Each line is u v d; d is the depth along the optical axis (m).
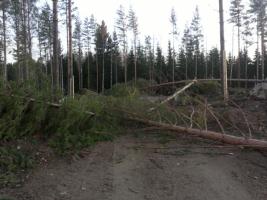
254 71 58.97
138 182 6.88
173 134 10.39
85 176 7.09
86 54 64.12
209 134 9.23
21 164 7.30
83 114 9.30
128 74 61.81
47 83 9.40
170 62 56.41
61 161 7.84
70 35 21.61
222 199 6.15
